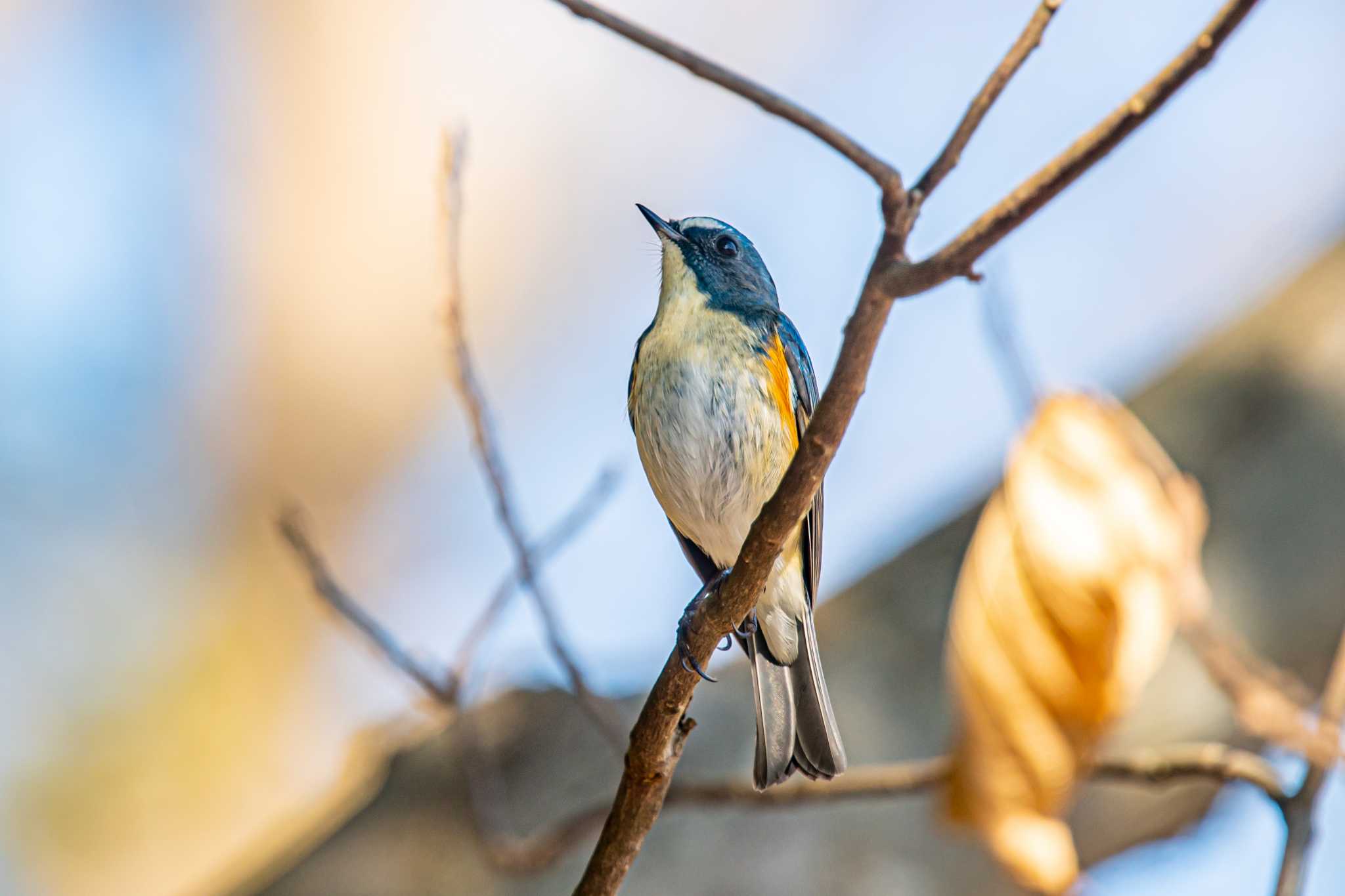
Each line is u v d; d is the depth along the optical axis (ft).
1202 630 21.77
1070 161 15.35
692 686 19.90
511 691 35.94
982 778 21.33
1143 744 32.37
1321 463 34.30
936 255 16.10
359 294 73.41
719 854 31.45
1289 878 21.15
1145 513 20.90
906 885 30.94
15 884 64.28
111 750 67.31
